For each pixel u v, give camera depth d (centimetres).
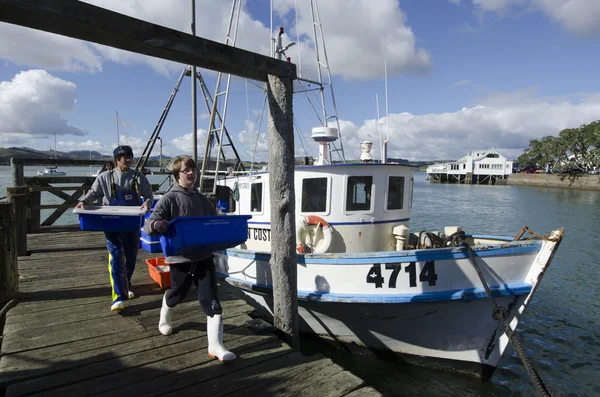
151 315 428
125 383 301
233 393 295
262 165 823
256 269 556
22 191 693
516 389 590
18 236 681
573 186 6625
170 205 328
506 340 515
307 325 615
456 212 3144
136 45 287
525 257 493
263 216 692
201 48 308
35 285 518
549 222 2512
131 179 432
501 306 468
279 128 378
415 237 702
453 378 562
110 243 424
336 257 508
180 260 325
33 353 339
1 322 450
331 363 344
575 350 722
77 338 370
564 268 1323
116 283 426
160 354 345
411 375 581
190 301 473
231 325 416
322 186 625
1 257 441
